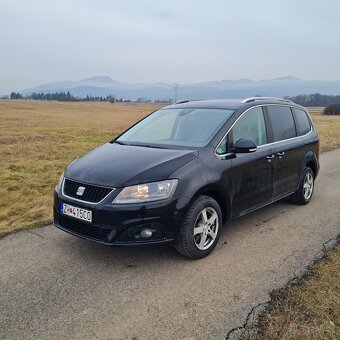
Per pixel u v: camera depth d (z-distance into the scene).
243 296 3.62
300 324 3.14
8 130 24.14
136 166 4.22
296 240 5.04
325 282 3.84
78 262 4.38
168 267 4.24
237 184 4.84
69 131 23.91
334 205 6.72
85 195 4.15
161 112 6.07
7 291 3.75
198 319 3.27
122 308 3.45
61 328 3.17
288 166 5.98
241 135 5.11
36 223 5.61
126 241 3.97
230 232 5.34
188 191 4.14
